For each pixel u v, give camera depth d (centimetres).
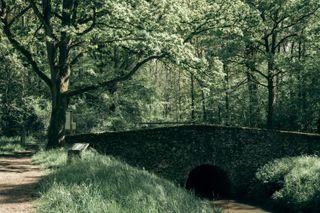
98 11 2355
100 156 1825
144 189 1202
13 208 1032
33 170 1809
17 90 3719
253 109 4481
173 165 2816
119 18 2184
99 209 951
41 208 1002
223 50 3753
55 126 2503
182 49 2259
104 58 3388
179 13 2361
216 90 4266
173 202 1151
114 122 3419
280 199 2491
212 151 2909
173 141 2825
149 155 2759
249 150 2966
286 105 4147
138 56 2578
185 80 2903
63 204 995
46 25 2406
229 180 2948
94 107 3497
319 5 3638
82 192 1067
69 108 3397
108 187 1132
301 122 4056
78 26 2266
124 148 2703
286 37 3841
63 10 2398
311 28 3709
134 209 1001
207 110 4869
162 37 2205
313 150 2986
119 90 3488
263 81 4597
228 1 2812
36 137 4297
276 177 2697
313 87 3944
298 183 2466
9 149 3192
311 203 2277
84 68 3256
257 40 3825
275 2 3606
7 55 3053
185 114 5272
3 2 2538
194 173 3625
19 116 3775
